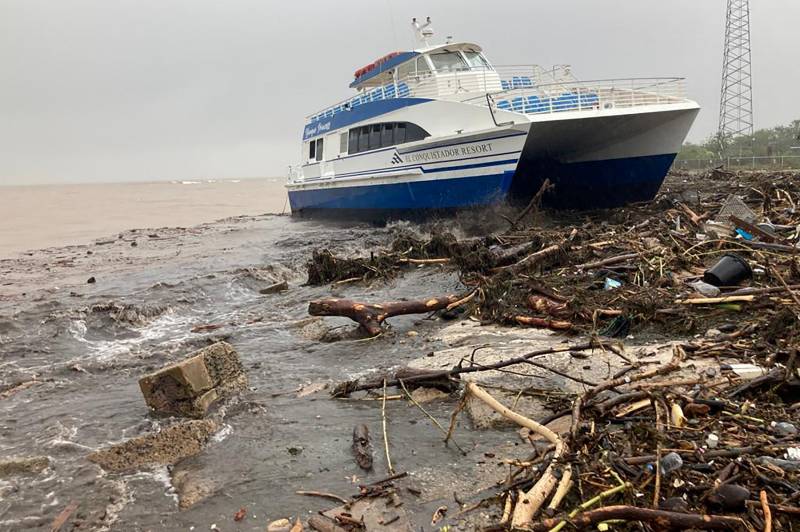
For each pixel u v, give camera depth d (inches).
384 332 321.4
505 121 550.9
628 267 363.6
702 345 235.9
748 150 1792.6
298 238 768.3
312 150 946.7
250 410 231.1
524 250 440.8
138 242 901.8
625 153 655.1
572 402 197.2
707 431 165.9
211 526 155.0
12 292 511.2
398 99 684.1
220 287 487.8
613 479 144.7
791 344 210.7
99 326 385.7
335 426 210.7
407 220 719.1
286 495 167.5
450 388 230.7
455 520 146.8
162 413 234.5
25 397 266.1
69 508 167.8
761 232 394.3
